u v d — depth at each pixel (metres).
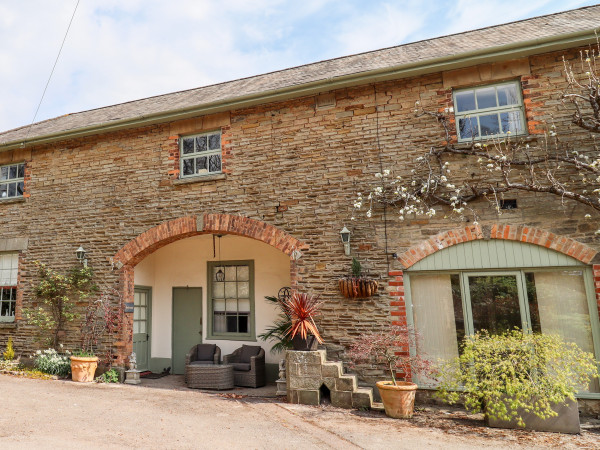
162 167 8.63
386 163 7.19
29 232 9.55
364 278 6.78
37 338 9.02
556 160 6.34
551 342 5.50
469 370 5.73
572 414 5.16
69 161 9.45
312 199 7.50
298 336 6.67
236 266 9.95
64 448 4.14
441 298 6.73
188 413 5.84
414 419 5.71
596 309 6.00
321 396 6.61
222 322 9.88
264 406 6.29
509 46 6.52
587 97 6.41
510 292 6.43
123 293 8.48
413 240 6.87
